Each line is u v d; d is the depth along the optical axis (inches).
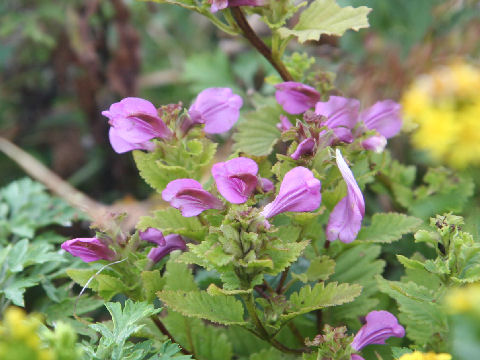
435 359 15.7
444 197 20.3
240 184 16.5
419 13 24.5
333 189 18.1
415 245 20.3
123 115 17.3
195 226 17.7
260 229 16.0
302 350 17.8
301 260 19.1
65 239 20.8
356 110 17.8
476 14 24.3
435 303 16.7
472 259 16.5
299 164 17.1
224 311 16.9
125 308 16.7
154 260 17.6
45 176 23.3
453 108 20.4
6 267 19.2
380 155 20.3
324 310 18.7
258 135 19.5
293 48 24.0
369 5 24.7
